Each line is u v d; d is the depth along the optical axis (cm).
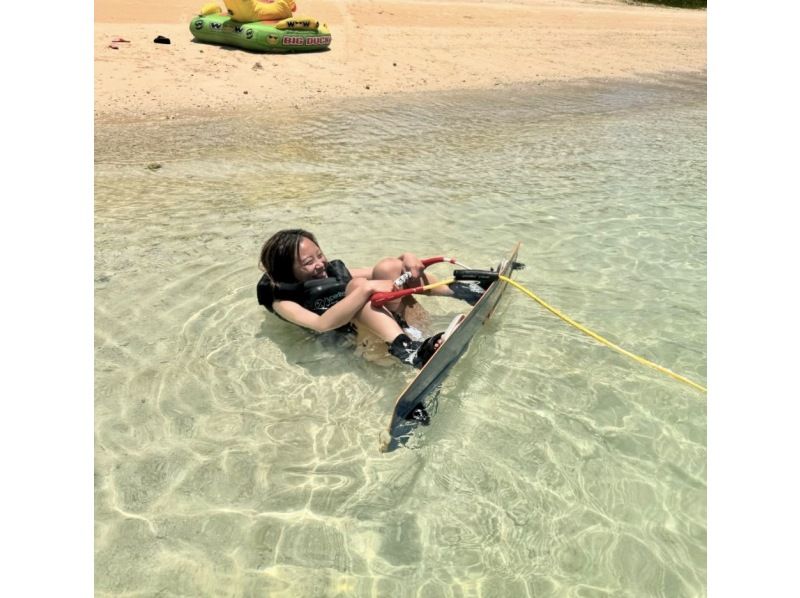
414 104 1155
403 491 291
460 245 543
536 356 392
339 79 1303
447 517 278
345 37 1645
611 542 266
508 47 1727
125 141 860
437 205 638
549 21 2128
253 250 529
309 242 397
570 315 438
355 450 316
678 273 501
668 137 951
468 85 1345
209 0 1894
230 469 303
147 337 407
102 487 292
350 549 262
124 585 247
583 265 512
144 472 301
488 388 362
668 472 303
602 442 322
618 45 1875
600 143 906
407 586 246
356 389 360
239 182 702
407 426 327
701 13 2641
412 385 323
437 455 312
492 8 2244
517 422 335
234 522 275
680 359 390
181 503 284
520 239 558
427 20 1942
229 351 394
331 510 280
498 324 426
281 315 401
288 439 322
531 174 748
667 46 1919
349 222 590
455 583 248
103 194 654
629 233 575
